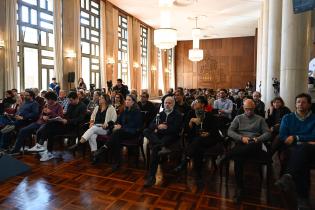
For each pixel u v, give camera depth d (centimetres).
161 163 377
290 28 421
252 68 1822
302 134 270
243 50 1838
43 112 418
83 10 1009
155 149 312
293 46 419
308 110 276
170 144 335
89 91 859
